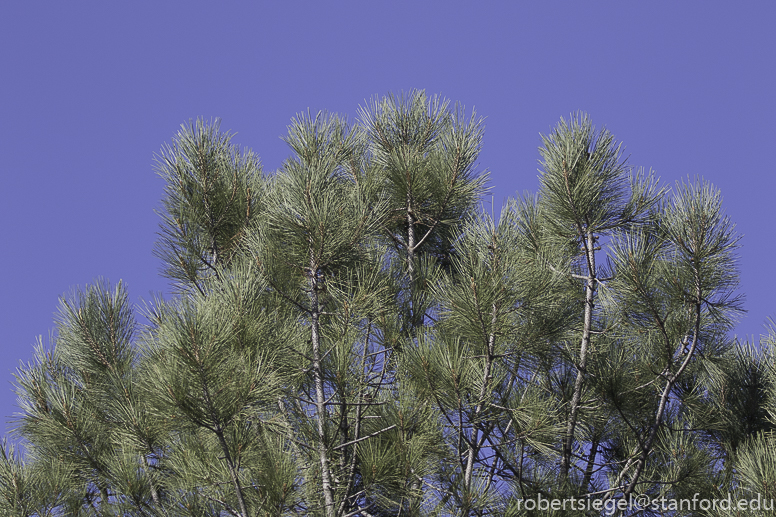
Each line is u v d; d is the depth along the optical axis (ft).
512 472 67.26
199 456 57.57
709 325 72.74
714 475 71.51
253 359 57.06
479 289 60.44
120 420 63.93
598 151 74.54
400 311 78.74
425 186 88.58
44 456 68.69
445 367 61.31
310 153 76.84
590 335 71.87
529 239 77.66
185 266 82.64
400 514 64.28
